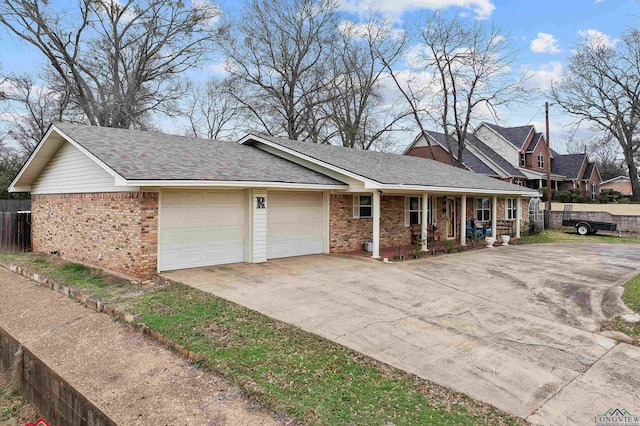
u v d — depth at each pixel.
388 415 3.87
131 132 11.66
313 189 11.55
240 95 30.09
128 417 4.07
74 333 6.37
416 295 7.95
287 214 11.76
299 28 28.17
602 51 28.03
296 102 29.69
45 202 12.79
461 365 4.97
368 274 9.61
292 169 11.97
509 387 4.47
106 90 25.36
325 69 29.31
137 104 26.34
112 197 9.44
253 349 5.27
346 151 15.48
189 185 8.43
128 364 5.22
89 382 4.85
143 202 8.65
